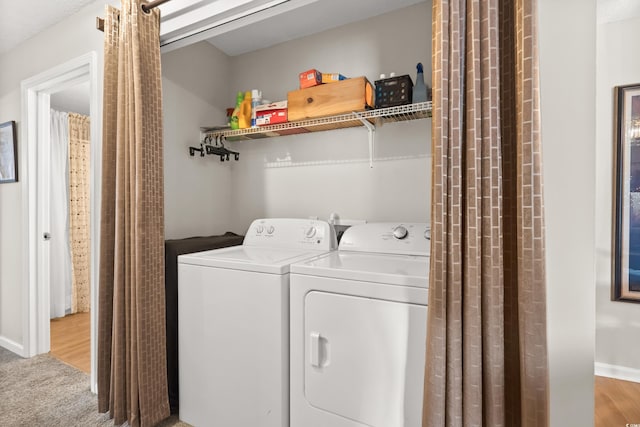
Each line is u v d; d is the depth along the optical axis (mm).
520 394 923
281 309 1315
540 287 858
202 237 2135
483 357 930
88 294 3508
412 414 1104
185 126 2113
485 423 938
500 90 972
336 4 1903
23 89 2352
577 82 898
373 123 1918
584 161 898
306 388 1290
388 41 1976
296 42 2260
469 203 923
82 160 3473
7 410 1737
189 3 1550
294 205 2258
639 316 2188
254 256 1578
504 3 968
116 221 1542
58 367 2238
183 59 2102
